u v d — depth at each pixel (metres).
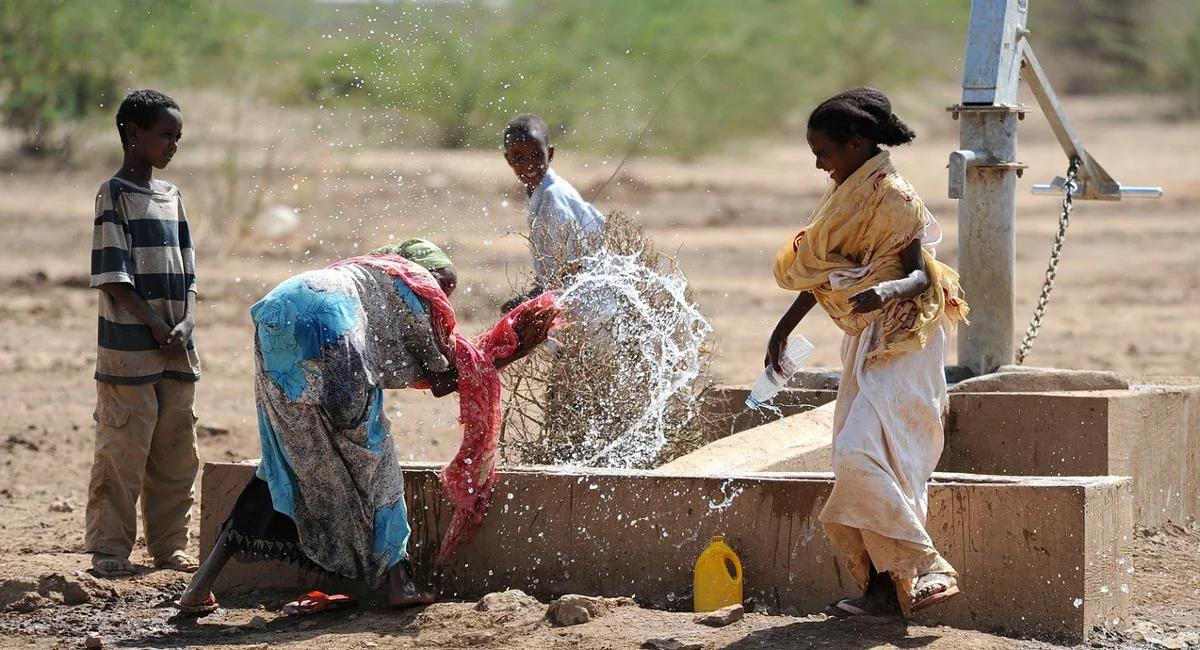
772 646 16.58
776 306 54.66
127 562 21.17
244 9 88.62
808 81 130.38
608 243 22.14
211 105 86.81
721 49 122.81
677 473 19.55
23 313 51.16
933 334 16.91
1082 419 22.72
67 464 30.73
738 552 18.75
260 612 19.48
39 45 90.81
